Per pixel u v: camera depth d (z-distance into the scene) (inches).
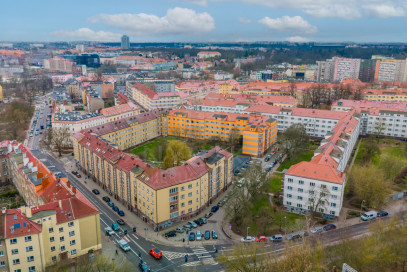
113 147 7800.2
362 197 6870.1
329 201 6412.4
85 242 5310.0
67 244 5137.8
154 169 6353.3
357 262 4746.6
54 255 5054.1
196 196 6628.9
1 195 7367.1
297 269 4288.9
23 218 4781.0
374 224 5615.2
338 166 7209.6
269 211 6732.3
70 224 5098.4
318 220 6412.4
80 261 4972.9
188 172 6569.9
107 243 5792.3
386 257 4667.8
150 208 6220.5
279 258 5162.4
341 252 5059.1
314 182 6451.8
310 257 4648.1
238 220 6437.0
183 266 5206.7
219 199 7436.0
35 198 6097.4
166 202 6190.9
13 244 4603.8
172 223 6392.7
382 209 6796.3
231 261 4845.0
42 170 6638.8
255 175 6978.4
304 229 6063.0
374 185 6776.6
